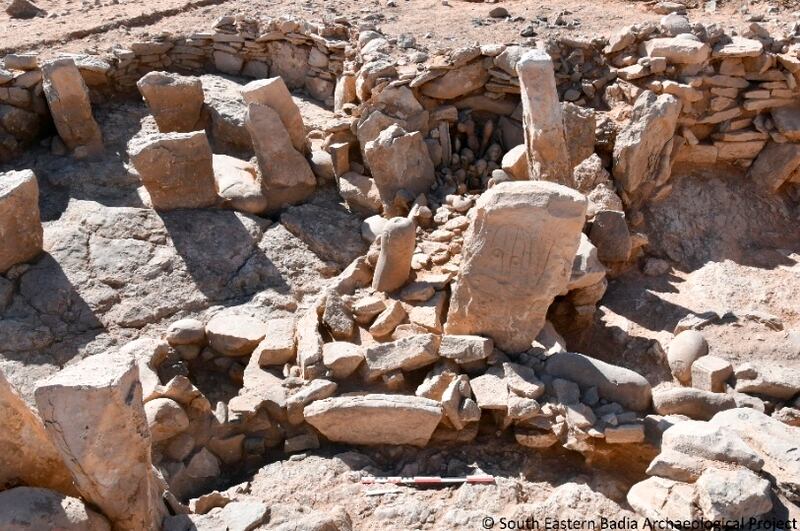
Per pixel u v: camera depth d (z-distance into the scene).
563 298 6.30
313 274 6.96
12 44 9.75
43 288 6.57
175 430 5.11
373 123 7.82
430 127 7.97
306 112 9.21
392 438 5.11
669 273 7.06
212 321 6.14
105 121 9.01
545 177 6.73
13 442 3.82
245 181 7.80
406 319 5.94
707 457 4.34
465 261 5.42
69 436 3.65
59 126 8.24
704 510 4.07
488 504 4.64
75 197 7.68
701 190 7.67
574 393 5.12
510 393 5.14
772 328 6.13
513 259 5.23
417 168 7.50
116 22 10.50
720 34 7.80
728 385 5.45
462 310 5.53
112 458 3.75
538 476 4.98
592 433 4.89
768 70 7.68
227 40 9.95
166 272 6.83
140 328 6.41
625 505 4.76
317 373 5.45
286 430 5.32
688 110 7.64
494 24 9.25
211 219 7.37
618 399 5.16
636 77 7.72
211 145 8.87
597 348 6.22
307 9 10.46
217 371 6.05
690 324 6.16
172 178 7.28
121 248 6.99
